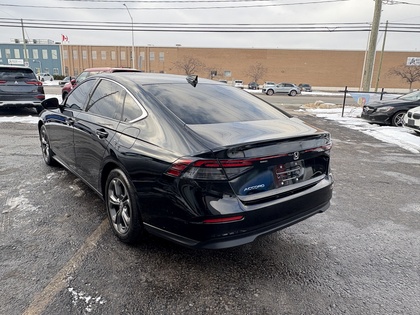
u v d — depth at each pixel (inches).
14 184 161.6
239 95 132.0
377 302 86.1
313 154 102.7
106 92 127.6
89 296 83.6
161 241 111.7
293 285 92.2
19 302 80.3
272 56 2219.5
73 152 144.1
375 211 147.8
